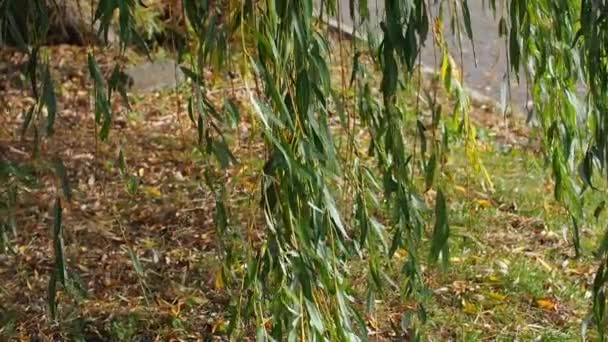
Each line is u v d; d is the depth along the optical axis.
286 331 3.29
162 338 4.61
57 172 3.16
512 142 7.07
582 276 5.25
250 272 3.07
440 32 3.51
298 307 3.07
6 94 7.17
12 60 5.47
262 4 2.89
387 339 4.56
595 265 5.36
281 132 2.95
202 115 3.12
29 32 2.97
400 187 3.27
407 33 2.95
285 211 3.01
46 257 5.30
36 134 3.18
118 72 3.05
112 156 6.58
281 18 2.87
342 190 3.51
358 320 3.25
